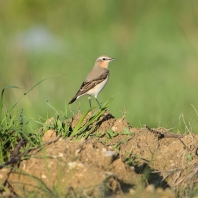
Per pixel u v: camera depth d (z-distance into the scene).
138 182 8.42
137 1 27.31
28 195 8.01
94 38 25.50
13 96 17.38
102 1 27.69
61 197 7.86
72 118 10.06
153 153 9.48
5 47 23.22
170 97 16.67
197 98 16.92
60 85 18.81
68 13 28.08
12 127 9.16
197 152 9.61
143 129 9.96
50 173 8.30
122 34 25.89
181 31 24.73
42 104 16.09
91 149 8.69
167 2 26.69
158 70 20.27
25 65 21.27
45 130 9.52
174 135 10.00
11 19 28.06
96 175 8.16
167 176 9.05
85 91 12.55
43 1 28.67
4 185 8.19
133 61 21.41
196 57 21.33
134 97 17.00
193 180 9.05
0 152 8.84
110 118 10.16
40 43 24.67
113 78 19.69
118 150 9.35
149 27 25.39
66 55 23.06
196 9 25.88
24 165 8.45
